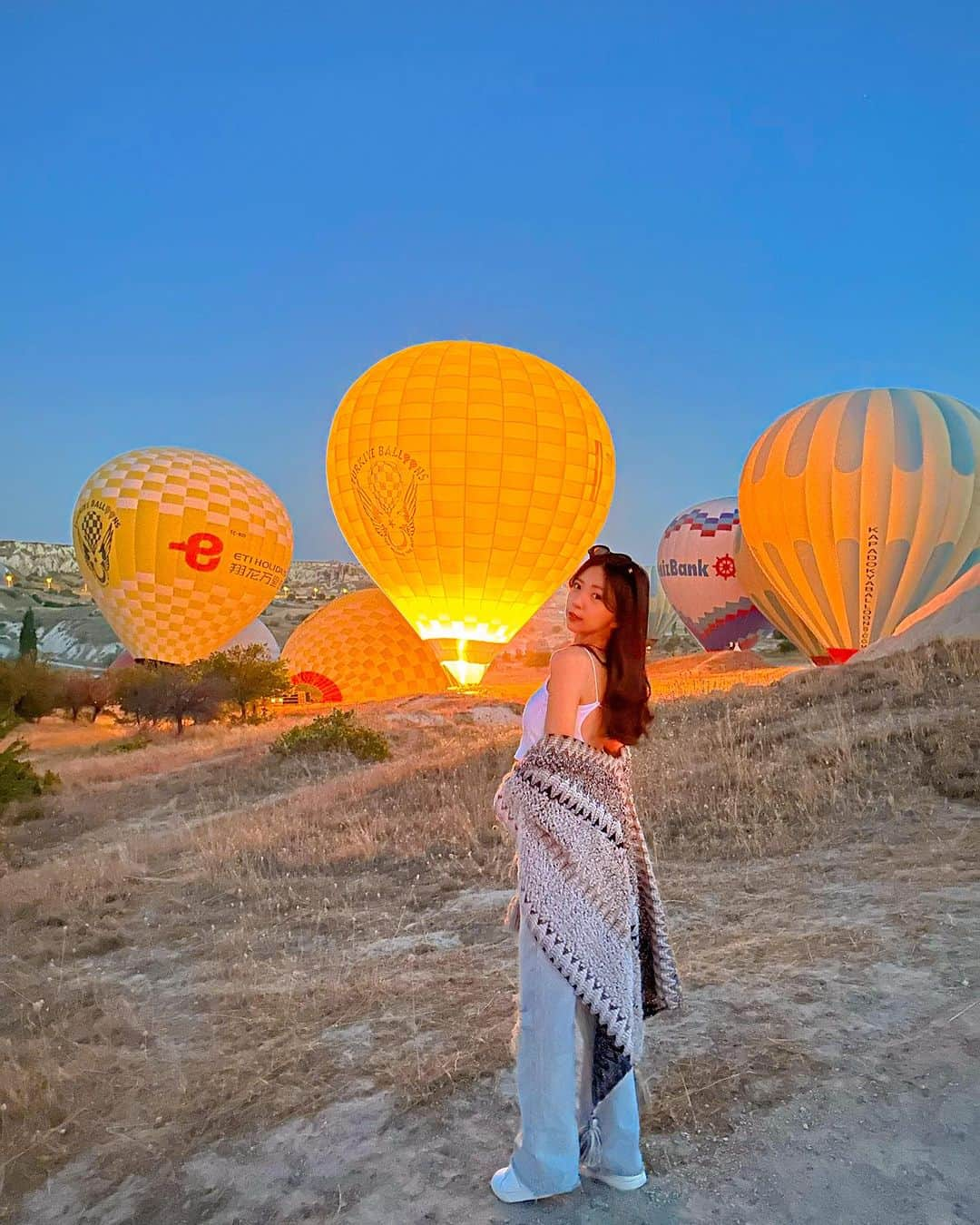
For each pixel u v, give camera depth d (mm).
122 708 36094
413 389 34500
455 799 10070
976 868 5297
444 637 36281
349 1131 3230
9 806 14859
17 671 39156
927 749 7750
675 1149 2812
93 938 6480
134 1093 3822
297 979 5090
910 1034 3342
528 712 2699
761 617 55031
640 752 10484
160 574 45156
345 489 35969
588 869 2486
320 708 41531
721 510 55875
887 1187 2523
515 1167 2646
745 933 4805
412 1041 3945
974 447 30297
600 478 36031
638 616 2549
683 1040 3533
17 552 165000
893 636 13484
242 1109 3518
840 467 30422
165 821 13914
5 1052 4375
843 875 5598
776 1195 2543
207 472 46438
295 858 8352
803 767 8047
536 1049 2564
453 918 6062
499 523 34406
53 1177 3303
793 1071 3182
